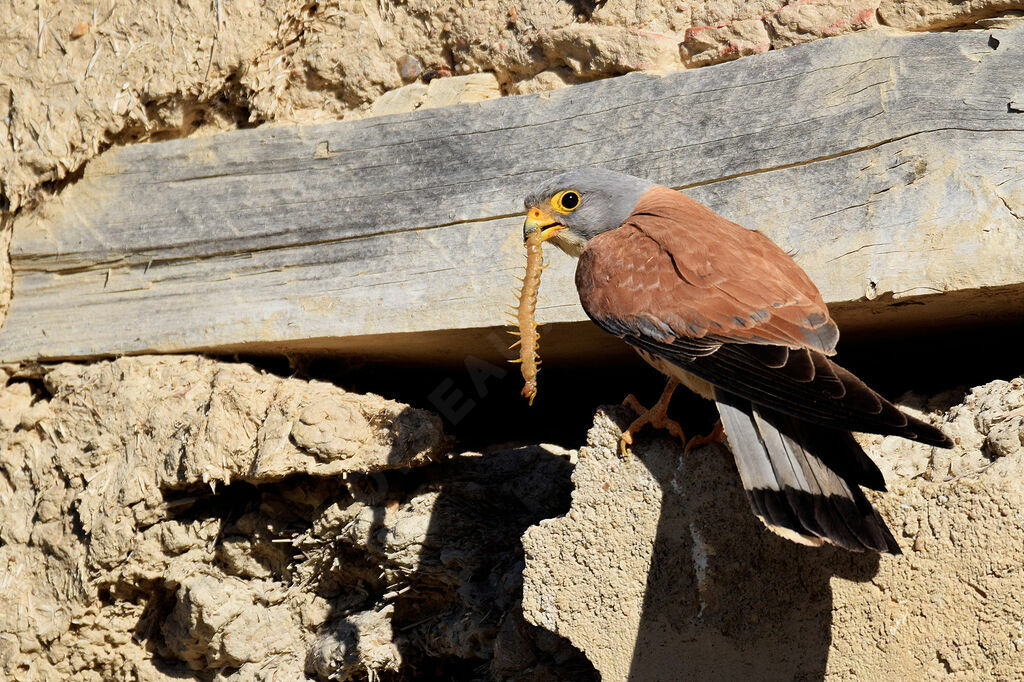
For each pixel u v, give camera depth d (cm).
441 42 967
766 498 627
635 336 724
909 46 785
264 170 982
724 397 673
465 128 919
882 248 772
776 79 825
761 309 694
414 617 923
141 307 1008
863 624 711
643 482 784
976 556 679
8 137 1016
